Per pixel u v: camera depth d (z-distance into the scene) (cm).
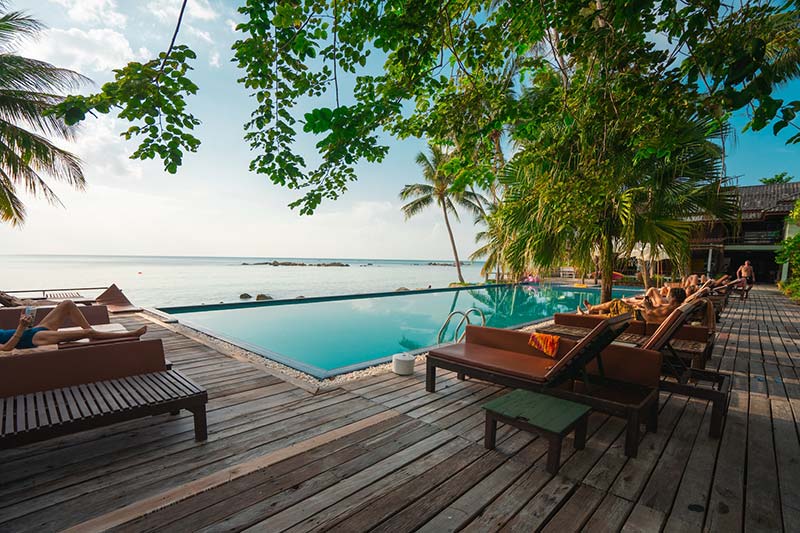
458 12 260
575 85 306
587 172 336
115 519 183
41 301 695
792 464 249
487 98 285
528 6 244
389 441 271
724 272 2267
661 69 235
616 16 207
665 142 270
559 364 287
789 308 1085
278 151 266
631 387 307
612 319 286
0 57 909
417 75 240
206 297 1630
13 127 944
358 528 182
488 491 214
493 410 251
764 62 155
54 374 262
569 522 189
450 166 316
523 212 696
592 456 255
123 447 254
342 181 289
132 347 293
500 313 1275
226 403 337
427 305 1408
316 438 273
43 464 231
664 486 221
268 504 198
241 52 222
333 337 881
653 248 631
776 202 2186
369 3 216
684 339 455
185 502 198
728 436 289
